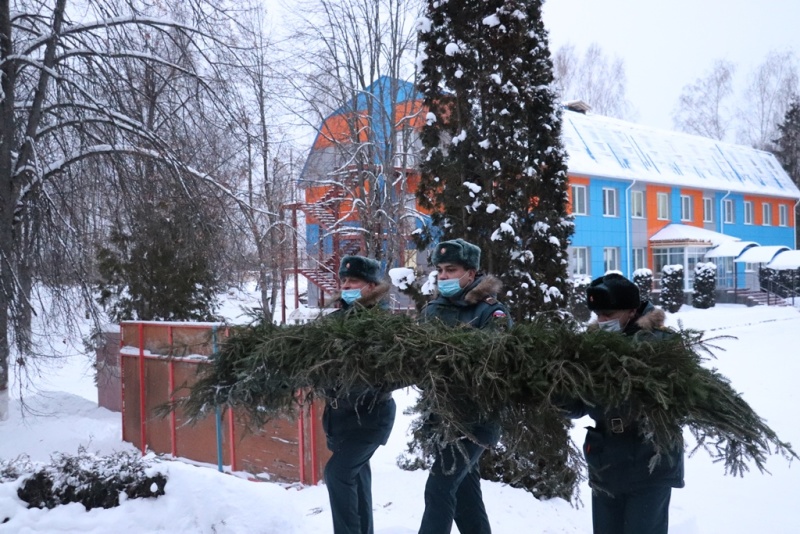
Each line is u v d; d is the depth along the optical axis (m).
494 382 3.07
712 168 38.00
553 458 3.15
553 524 5.06
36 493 4.46
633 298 3.47
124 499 4.45
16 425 10.03
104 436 9.55
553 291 6.14
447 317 3.84
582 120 33.50
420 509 5.13
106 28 10.47
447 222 6.45
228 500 4.40
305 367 3.46
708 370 3.04
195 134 11.42
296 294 22.45
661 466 3.16
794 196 42.16
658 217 33.84
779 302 36.19
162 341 8.31
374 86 21.58
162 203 10.94
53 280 10.45
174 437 8.20
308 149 20.75
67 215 10.70
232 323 4.57
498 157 6.24
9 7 10.48
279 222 19.58
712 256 34.56
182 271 11.16
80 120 10.15
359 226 21.69
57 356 10.71
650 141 36.06
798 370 14.23
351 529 3.64
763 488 6.86
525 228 6.34
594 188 30.33
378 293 4.20
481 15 6.36
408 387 3.38
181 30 10.88
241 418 4.02
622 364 2.96
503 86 6.22
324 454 6.59
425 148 6.59
